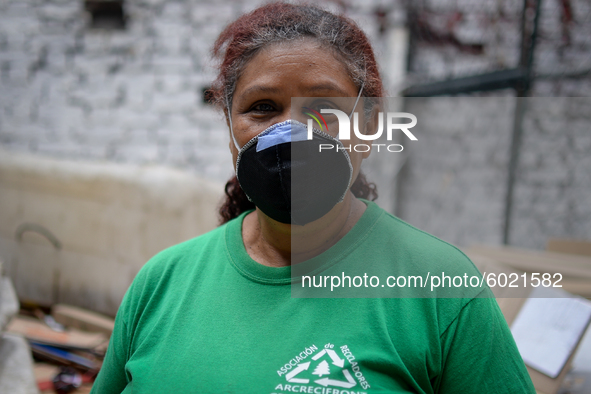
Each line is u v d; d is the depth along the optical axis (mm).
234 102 880
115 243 2320
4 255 2439
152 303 935
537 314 1429
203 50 4012
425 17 3852
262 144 802
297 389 729
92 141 4004
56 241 2379
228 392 755
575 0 3096
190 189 2324
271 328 800
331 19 851
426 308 769
